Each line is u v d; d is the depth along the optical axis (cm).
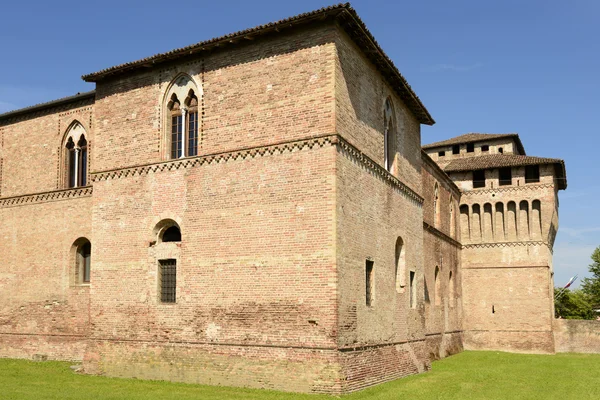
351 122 2438
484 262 5216
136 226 2666
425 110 3334
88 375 2614
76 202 3142
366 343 2427
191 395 2078
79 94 3175
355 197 2430
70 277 3114
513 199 5191
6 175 3406
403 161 3119
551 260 5341
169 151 2681
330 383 2128
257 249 2358
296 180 2320
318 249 2236
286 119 2378
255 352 2294
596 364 3850
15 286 3266
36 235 3247
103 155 2820
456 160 5688
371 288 2566
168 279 2575
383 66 2762
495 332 5084
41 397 2016
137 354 2558
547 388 2589
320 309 2198
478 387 2525
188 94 2661
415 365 2958
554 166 5172
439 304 4312
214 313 2409
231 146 2486
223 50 2569
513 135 6075
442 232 4488
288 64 2408
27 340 3183
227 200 2456
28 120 3391
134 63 2728
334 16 2317
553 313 5266
